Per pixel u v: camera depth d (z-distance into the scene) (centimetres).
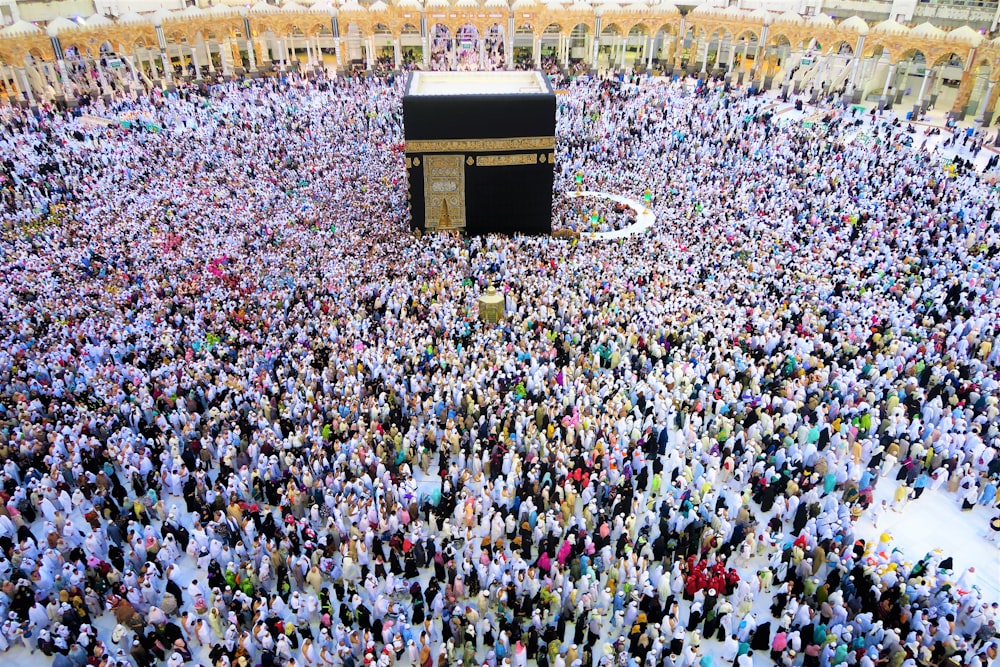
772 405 1719
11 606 1247
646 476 1542
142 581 1259
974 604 1206
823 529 1343
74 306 2188
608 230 3003
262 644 1153
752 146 3588
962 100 4041
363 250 2698
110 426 1648
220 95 4666
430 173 2870
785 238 2711
